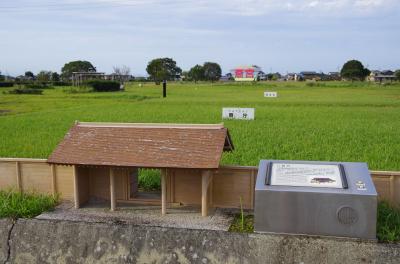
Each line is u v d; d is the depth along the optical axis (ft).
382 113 128.16
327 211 31.30
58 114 126.72
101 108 146.72
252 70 513.45
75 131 41.70
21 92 236.84
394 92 247.70
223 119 112.06
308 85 339.57
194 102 171.53
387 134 85.15
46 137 82.33
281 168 35.37
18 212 37.55
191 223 36.04
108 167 37.83
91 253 34.24
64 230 35.37
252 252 32.07
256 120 110.42
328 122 105.50
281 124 101.76
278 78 615.16
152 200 41.39
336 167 35.01
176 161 36.81
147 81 506.48
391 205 37.93
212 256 32.45
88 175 42.24
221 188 40.70
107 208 40.24
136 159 37.63
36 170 44.04
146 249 33.47
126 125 41.29
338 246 30.91
